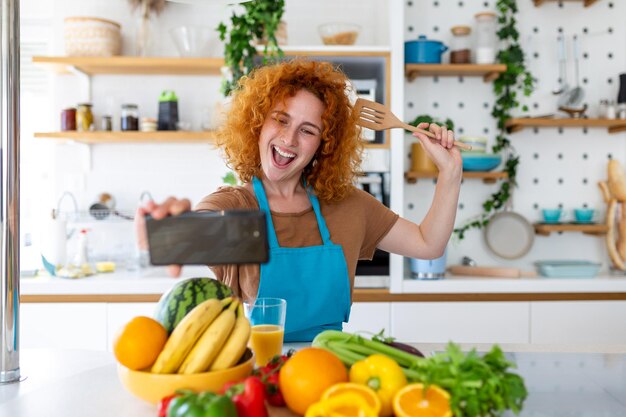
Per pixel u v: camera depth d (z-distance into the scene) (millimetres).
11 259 1086
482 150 3025
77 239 3186
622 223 3145
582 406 947
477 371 803
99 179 3234
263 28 2871
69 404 956
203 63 2930
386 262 2881
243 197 1495
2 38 1078
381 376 840
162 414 787
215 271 1501
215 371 882
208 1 1396
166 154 3256
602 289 2887
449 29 3271
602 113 3184
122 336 871
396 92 2928
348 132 1503
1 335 1084
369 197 1650
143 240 803
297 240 1500
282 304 1161
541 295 2891
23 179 3334
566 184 3291
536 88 3279
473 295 2883
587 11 3271
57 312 2770
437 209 1566
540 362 1208
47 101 3344
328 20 3277
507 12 3258
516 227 3229
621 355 1266
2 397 1005
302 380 837
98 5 3211
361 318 2881
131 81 3232
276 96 1394
